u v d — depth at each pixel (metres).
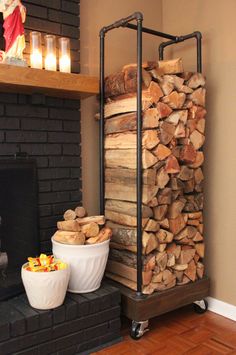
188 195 2.30
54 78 1.97
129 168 2.18
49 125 2.24
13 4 1.91
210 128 2.44
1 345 1.65
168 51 2.75
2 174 2.05
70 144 2.34
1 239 2.10
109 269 2.33
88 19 2.45
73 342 1.88
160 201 2.12
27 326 1.72
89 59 2.47
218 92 2.38
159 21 2.78
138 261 2.07
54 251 2.03
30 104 2.16
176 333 2.13
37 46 2.06
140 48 2.01
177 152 2.18
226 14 2.32
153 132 2.05
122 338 2.07
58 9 2.26
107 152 2.35
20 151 2.14
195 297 2.30
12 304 1.87
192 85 2.20
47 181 2.25
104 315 1.99
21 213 2.15
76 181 2.37
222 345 2.00
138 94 2.01
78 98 2.33
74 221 2.00
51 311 1.80
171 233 2.18
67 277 1.84
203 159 2.31
